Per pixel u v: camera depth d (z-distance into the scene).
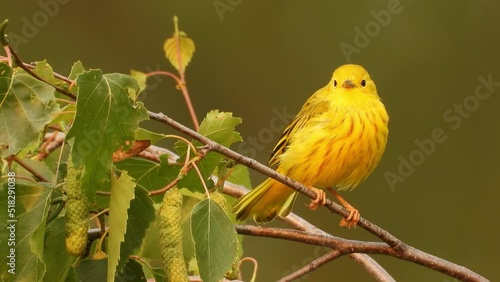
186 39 8.47
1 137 5.04
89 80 5.14
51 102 5.12
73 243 5.14
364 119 8.42
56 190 5.44
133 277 5.91
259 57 17.86
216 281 5.25
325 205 6.83
